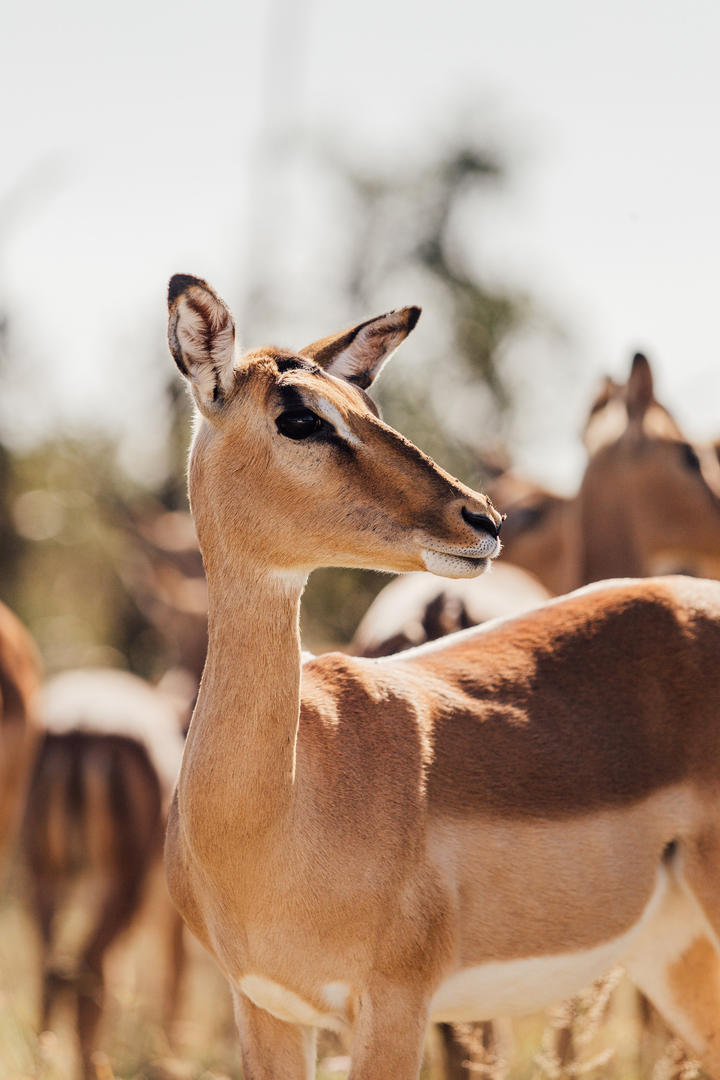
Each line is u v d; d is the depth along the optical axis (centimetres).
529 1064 2027
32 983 2723
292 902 1370
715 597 1647
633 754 1536
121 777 2652
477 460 4028
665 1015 1642
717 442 3039
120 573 4950
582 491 2827
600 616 1625
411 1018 1402
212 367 1396
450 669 1577
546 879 1477
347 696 1480
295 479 1375
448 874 1435
